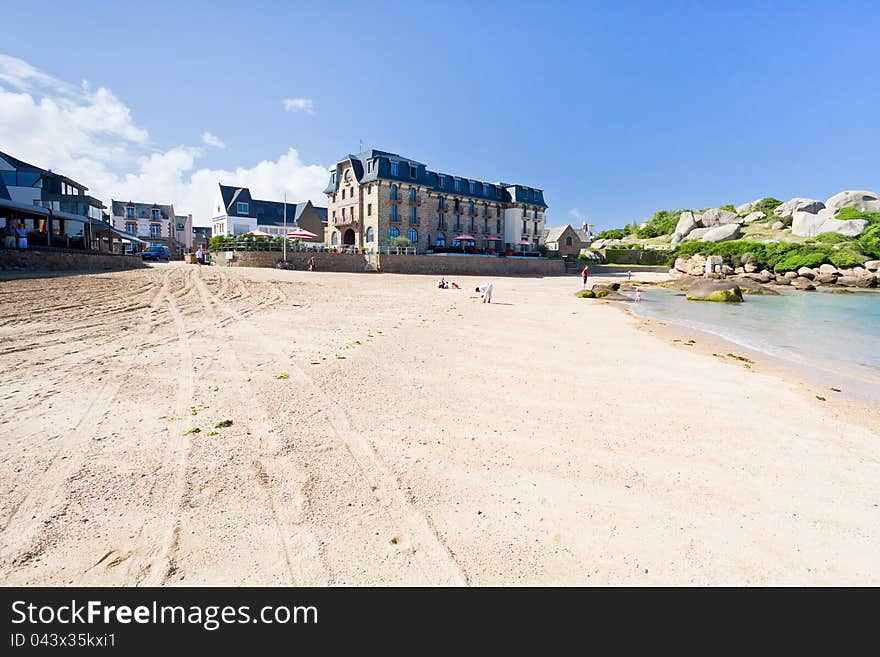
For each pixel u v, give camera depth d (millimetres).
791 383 8969
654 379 8766
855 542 3760
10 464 4281
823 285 46594
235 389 6781
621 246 88375
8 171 35688
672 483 4625
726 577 3293
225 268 34250
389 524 3688
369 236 51875
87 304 14172
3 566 3014
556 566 3316
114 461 4426
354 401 6547
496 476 4590
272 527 3553
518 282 42812
